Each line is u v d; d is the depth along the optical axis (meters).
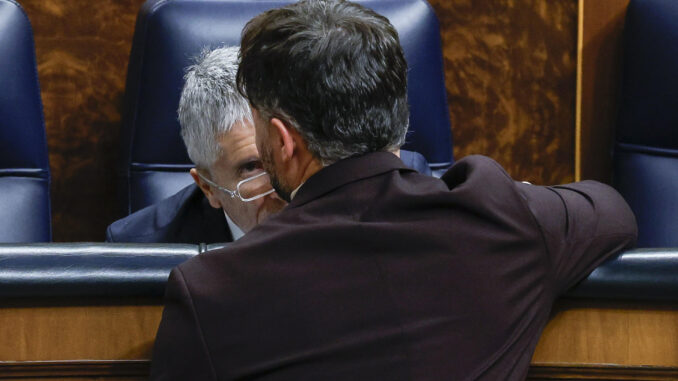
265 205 4.25
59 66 6.67
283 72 2.84
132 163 5.91
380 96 2.86
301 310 2.60
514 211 2.87
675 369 3.08
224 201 4.35
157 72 5.79
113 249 2.93
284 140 2.91
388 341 2.58
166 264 2.93
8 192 5.79
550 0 6.89
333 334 2.58
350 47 2.83
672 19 6.19
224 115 4.04
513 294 2.74
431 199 2.78
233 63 4.12
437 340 2.60
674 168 6.36
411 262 2.66
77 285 2.85
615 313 3.08
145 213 4.96
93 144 6.88
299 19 2.89
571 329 3.09
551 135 7.18
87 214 7.02
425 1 6.12
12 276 2.80
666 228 6.20
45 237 5.85
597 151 7.05
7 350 2.91
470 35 6.95
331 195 2.83
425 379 2.57
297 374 2.56
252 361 2.58
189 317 2.60
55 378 2.97
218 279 2.64
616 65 6.85
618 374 3.11
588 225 3.02
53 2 6.53
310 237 2.67
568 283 2.96
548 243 2.90
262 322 2.59
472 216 2.79
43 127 5.98
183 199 4.91
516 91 7.09
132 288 2.90
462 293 2.66
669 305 3.06
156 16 5.80
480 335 2.65
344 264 2.65
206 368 2.58
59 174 6.89
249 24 3.06
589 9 6.77
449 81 7.05
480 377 2.62
